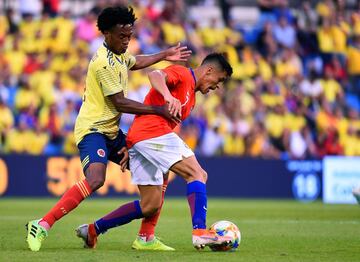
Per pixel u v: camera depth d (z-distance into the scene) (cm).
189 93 2633
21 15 7906
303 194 6938
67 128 7056
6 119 6944
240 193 6869
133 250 2683
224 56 2695
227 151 7331
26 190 6494
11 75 7338
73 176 6550
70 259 2344
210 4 8488
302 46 8338
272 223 4103
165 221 4169
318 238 3219
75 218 4391
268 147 7462
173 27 7994
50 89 7256
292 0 8544
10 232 3372
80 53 7600
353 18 8575
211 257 2428
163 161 2597
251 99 7656
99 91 2691
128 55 2877
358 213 5103
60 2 8094
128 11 2673
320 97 7919
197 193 2566
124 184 6662
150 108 2611
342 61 8344
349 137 7762
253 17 8531
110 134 2731
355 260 2422
